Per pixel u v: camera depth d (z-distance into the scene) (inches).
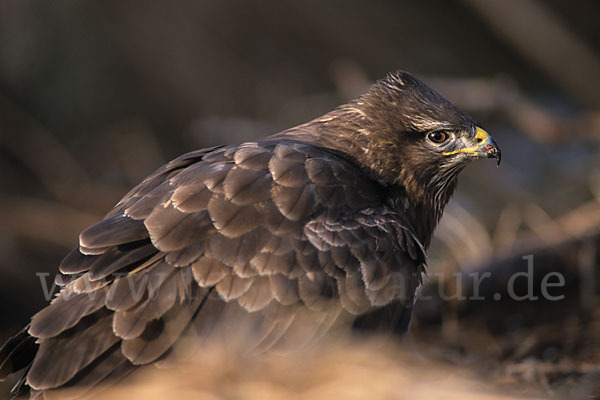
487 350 413.1
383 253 322.0
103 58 725.9
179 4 764.0
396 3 850.1
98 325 279.7
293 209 308.2
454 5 849.5
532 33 768.3
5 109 692.1
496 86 674.2
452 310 450.0
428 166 369.1
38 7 706.2
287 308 297.1
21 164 681.0
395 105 366.0
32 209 628.7
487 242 507.5
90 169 695.7
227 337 287.7
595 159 645.3
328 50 818.2
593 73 768.9
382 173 365.4
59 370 271.3
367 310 314.3
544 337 418.9
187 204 298.2
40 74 705.6
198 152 339.9
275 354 293.4
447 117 362.3
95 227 294.5
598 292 453.1
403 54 839.1
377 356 310.5
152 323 281.6
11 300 574.9
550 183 658.8
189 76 756.6
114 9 738.8
